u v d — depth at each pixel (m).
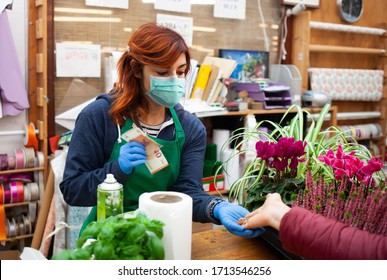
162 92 1.26
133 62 1.25
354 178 1.09
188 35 3.07
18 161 2.46
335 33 3.84
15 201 2.47
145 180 1.34
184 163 1.41
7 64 2.38
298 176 1.26
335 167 1.09
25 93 2.48
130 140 1.25
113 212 1.09
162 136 1.37
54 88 2.66
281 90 3.07
